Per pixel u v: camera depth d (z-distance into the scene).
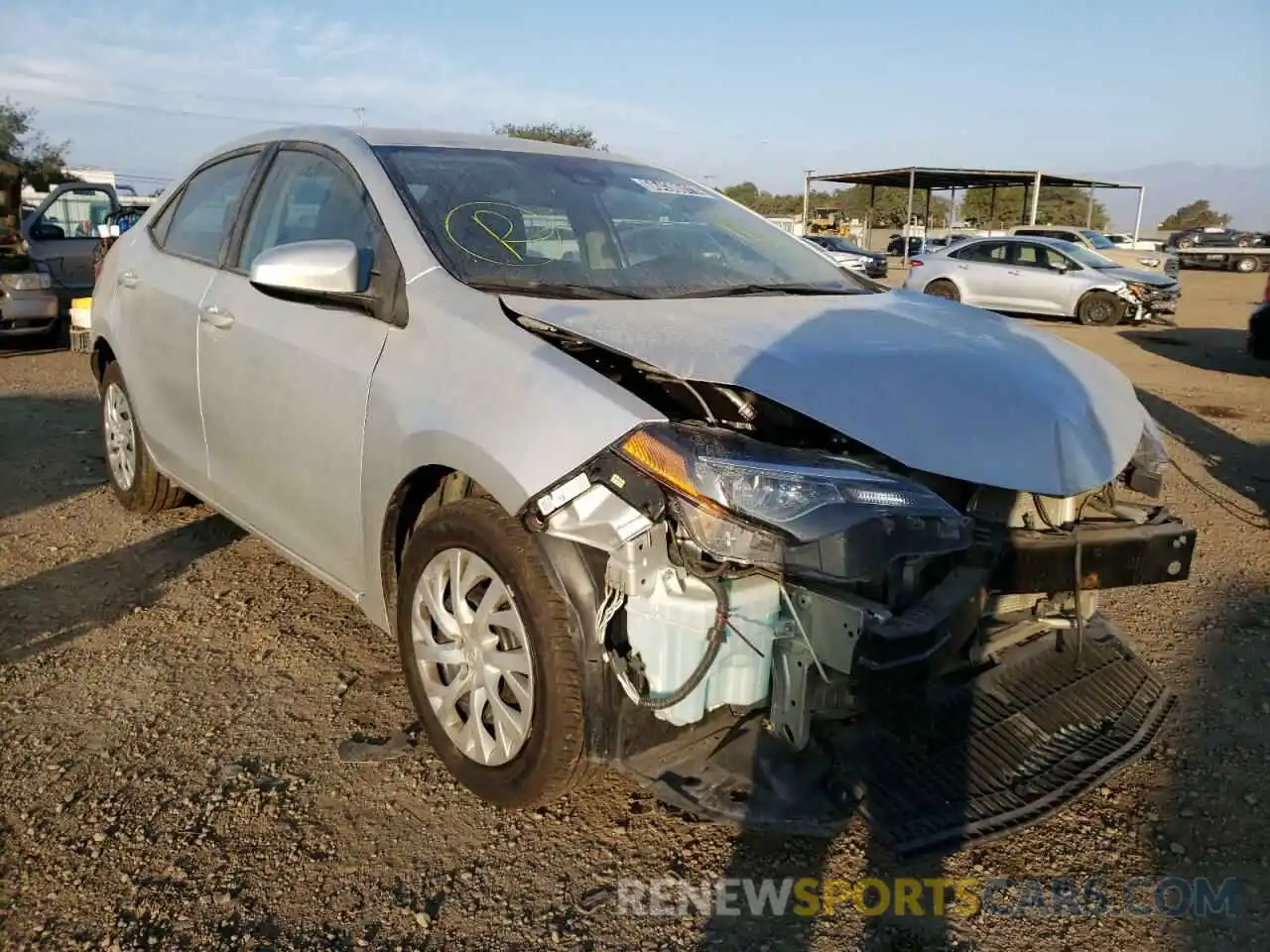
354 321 2.97
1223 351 13.37
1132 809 2.83
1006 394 2.51
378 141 3.37
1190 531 2.72
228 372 3.49
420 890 2.40
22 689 3.23
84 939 2.21
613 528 2.22
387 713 3.16
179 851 2.50
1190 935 2.36
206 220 4.02
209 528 4.73
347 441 2.90
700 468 2.17
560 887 2.43
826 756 2.45
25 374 8.74
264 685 3.31
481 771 2.63
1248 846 2.68
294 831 2.59
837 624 2.20
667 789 2.35
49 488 5.31
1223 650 3.81
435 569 2.70
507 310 2.67
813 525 2.15
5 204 11.09
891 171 29.70
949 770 2.53
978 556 2.45
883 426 2.31
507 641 2.57
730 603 2.27
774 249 3.72
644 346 2.43
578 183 3.55
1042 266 17.44
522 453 2.31
